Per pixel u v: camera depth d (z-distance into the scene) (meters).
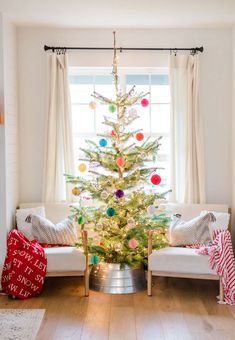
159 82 5.02
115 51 4.41
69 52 4.87
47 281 4.43
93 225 4.37
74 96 5.02
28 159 4.91
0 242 4.24
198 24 4.72
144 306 3.76
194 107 4.81
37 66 4.86
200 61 4.89
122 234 4.06
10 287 3.89
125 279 4.12
